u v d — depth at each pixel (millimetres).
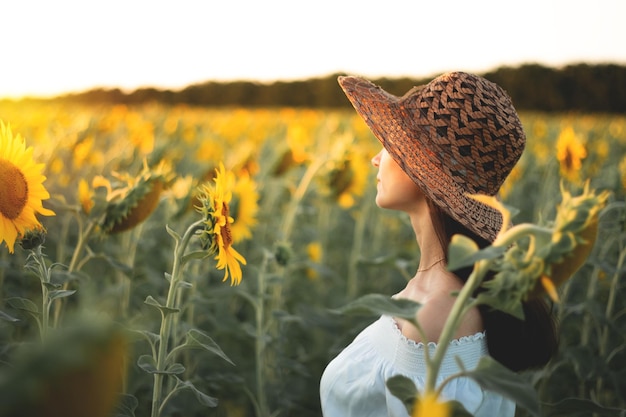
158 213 5625
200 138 10430
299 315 4047
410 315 1170
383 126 2029
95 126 8180
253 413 3910
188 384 2064
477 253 1101
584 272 5227
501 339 1910
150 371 2006
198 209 2018
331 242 6703
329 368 2133
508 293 1122
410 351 1881
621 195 5578
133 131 7520
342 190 4859
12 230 2025
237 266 2070
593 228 1079
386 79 28469
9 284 3486
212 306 4301
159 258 5457
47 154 5367
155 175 2537
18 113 12930
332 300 5355
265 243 5797
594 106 27891
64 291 2070
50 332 2096
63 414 720
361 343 2094
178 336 3285
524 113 28141
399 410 1840
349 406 2002
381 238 7059
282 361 3809
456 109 1921
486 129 1900
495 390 1092
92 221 2650
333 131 10000
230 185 2043
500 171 1954
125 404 1983
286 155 5199
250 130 12586
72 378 704
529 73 28516
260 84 34688
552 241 1089
